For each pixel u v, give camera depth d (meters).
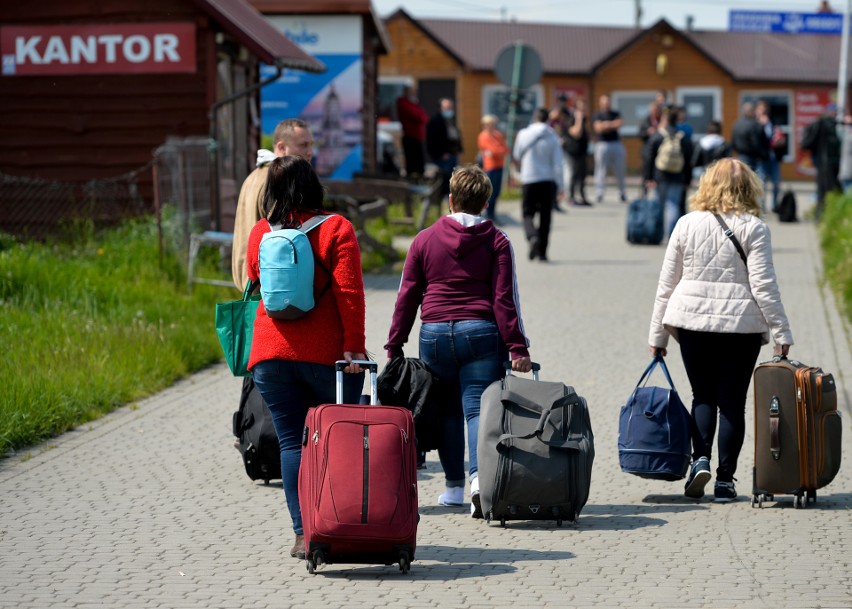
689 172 57.25
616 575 16.16
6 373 26.16
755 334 19.78
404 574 16.16
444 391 19.53
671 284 20.16
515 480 17.62
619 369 30.78
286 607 14.86
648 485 21.47
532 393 18.03
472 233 18.55
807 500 19.83
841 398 27.64
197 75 47.50
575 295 42.31
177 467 21.97
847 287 41.88
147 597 15.20
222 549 17.28
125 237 42.16
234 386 28.80
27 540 17.62
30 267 35.53
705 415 20.25
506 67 74.88
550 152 50.22
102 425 25.02
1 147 48.25
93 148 47.94
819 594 15.38
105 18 47.66
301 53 52.59
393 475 15.37
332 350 15.98
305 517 15.58
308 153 20.67
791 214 67.81
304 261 15.79
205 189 43.03
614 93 132.38
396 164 96.12
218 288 38.47
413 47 127.81
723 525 18.69
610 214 73.81
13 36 47.97
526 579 15.98
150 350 29.94
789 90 132.88
